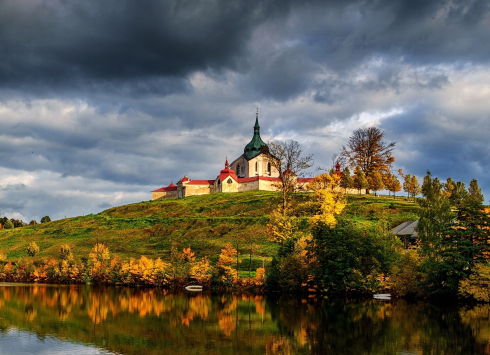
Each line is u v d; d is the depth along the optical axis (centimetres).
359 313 6569
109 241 14350
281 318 6312
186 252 9919
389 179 16588
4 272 11844
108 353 4722
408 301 7400
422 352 4750
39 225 18650
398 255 7931
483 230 7150
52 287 10244
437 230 7619
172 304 7538
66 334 5494
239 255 10869
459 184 13775
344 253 7638
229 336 5394
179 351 4803
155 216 17025
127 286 10244
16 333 5538
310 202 9875
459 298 7219
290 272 8044
